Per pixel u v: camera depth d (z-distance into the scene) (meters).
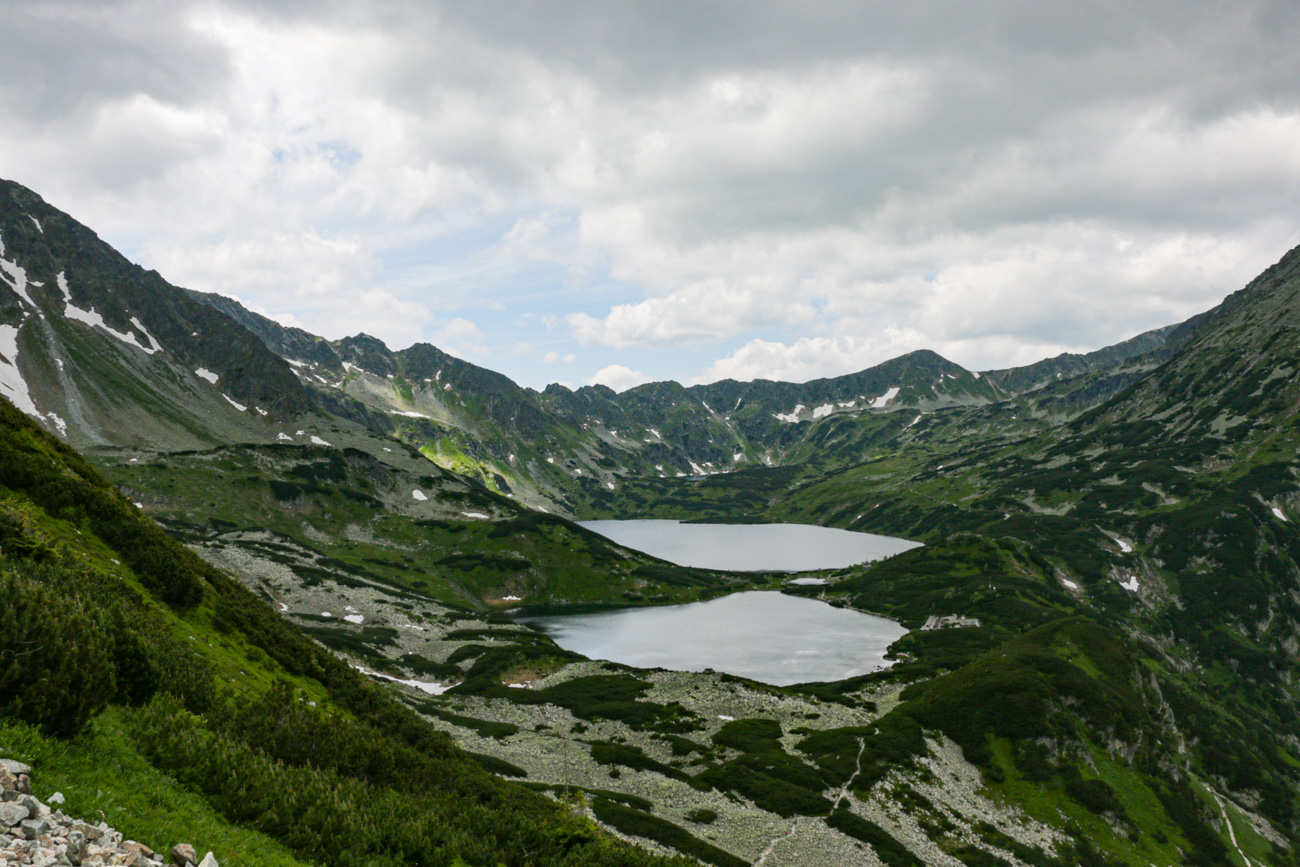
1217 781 127.81
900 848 70.00
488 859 22.66
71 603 17.42
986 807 85.56
